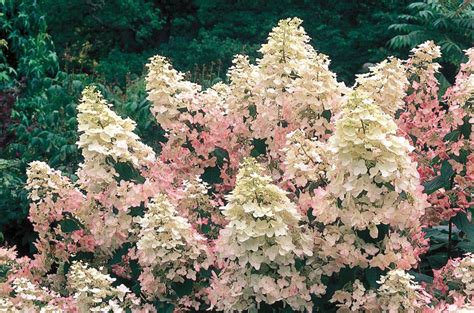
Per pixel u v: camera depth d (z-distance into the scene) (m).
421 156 4.21
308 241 3.24
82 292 3.24
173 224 3.42
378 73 4.13
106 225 3.82
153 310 3.60
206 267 3.51
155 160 4.01
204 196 3.89
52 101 7.56
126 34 16.06
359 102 3.00
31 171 4.12
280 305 3.40
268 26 14.24
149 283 3.55
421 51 4.57
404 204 3.17
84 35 15.74
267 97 4.13
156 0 15.87
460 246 4.33
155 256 3.41
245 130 4.41
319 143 3.45
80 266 3.34
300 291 3.27
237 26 14.71
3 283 3.75
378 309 3.26
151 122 7.66
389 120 3.12
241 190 3.12
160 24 15.25
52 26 15.03
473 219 4.16
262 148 4.23
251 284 3.20
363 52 14.53
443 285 3.59
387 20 14.20
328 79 3.95
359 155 3.01
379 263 3.21
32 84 7.79
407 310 3.15
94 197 3.95
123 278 4.05
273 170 4.11
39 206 4.10
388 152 3.00
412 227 3.47
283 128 4.04
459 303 3.07
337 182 3.09
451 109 3.95
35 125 7.39
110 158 3.72
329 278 3.50
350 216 3.14
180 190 3.90
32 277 4.11
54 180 4.14
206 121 4.39
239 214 3.13
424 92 4.56
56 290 4.12
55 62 7.96
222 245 3.25
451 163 4.01
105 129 3.62
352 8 14.51
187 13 15.99
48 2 14.48
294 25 4.15
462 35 11.72
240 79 4.46
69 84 7.78
